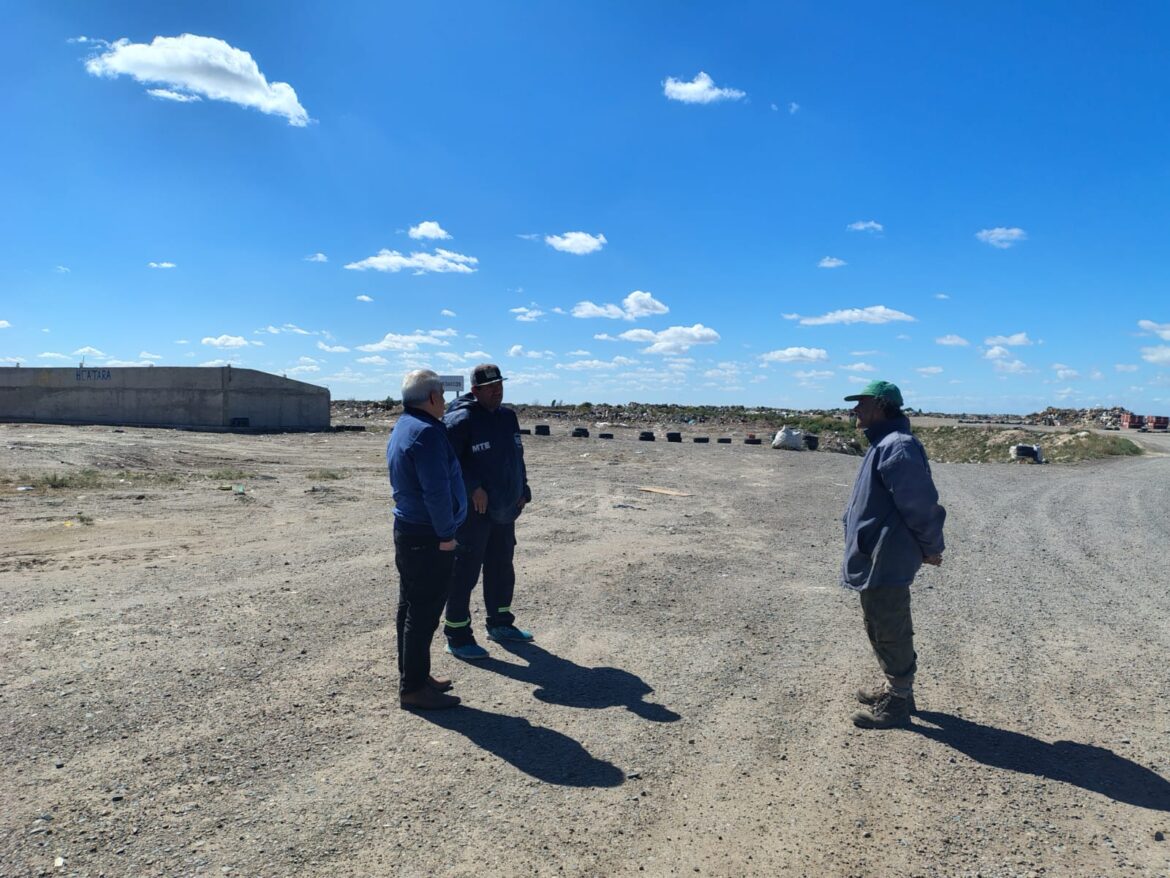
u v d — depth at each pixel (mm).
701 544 10391
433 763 4000
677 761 4125
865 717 4625
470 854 3209
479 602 7375
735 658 5809
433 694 4680
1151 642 6453
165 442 23406
